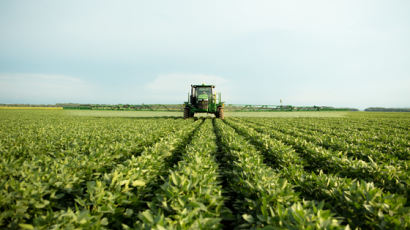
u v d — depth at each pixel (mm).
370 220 2586
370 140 8938
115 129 10625
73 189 3418
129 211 2801
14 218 2623
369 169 4266
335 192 3133
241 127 11891
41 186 2969
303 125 15141
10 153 5262
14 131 9641
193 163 4270
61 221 2369
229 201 3965
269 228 2041
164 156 5543
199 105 19297
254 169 4051
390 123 17578
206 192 2848
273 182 3375
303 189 3781
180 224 2145
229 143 6715
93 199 2770
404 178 3822
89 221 2344
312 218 2184
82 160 4402
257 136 8391
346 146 6898
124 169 3783
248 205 3082
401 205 2521
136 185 3436
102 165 4621
